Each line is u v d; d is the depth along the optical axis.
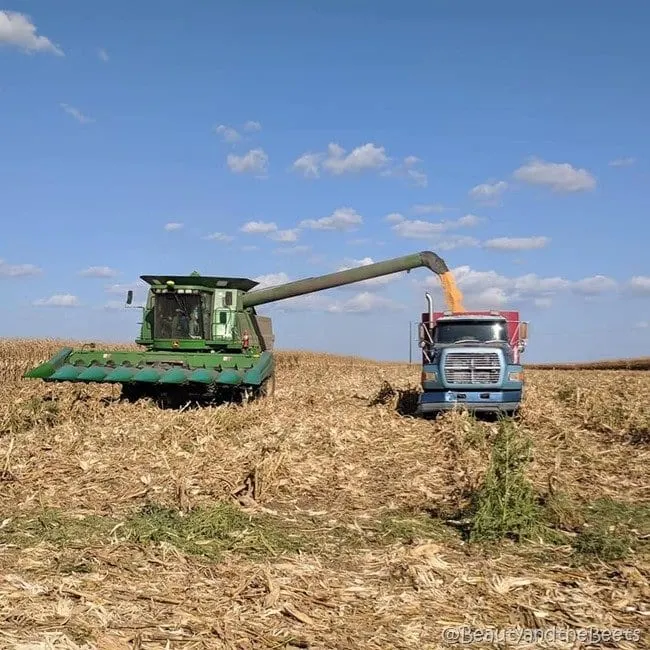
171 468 10.91
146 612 5.67
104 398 19.78
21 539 7.54
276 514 8.97
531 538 7.95
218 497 9.51
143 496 9.55
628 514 9.09
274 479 10.25
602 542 7.71
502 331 19.20
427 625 5.66
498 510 8.21
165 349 19.55
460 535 8.19
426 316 20.06
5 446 12.12
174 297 19.48
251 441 13.20
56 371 17.77
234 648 5.11
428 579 6.59
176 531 7.82
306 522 8.67
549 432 15.62
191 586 6.28
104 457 11.65
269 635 5.35
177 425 14.64
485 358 18.00
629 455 13.20
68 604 5.68
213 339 19.59
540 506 8.85
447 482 10.80
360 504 9.55
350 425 15.95
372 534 8.21
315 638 5.34
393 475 11.35
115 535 7.68
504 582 6.55
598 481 10.91
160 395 18.56
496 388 18.03
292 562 7.06
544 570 7.01
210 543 7.54
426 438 15.02
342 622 5.67
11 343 29.70
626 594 6.34
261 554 7.31
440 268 21.92
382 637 5.43
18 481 10.09
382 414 18.44
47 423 15.11
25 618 5.41
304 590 6.24
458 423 15.41
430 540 7.91
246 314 21.14
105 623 5.41
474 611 5.96
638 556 7.41
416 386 26.52
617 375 38.19
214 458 11.62
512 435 9.96
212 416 15.38
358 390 26.33
